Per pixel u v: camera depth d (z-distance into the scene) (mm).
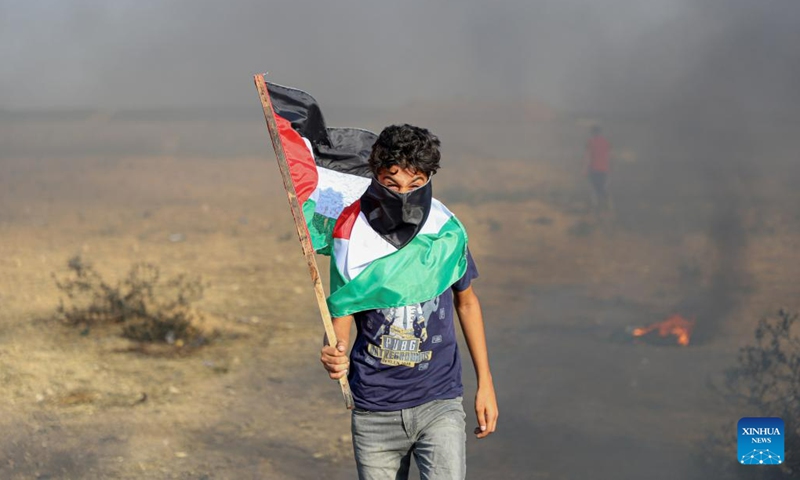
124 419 5664
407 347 2898
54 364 6695
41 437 5266
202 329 8000
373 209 2918
